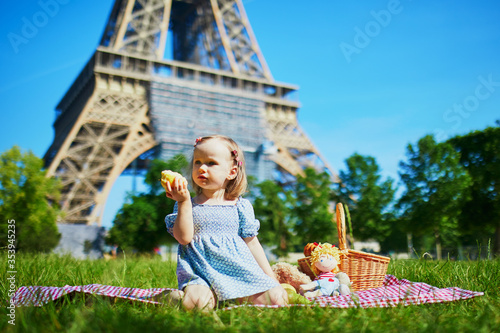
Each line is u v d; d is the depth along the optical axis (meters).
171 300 2.50
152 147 37.97
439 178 21.36
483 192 22.75
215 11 46.12
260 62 45.84
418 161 21.91
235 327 1.80
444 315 2.20
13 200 23.11
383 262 3.76
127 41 39.22
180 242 2.70
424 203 21.34
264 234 29.64
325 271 3.58
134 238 24.33
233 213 2.91
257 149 41.16
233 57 44.81
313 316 2.13
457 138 24.41
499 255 4.59
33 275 3.47
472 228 22.98
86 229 32.06
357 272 3.69
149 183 25.53
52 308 2.20
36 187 23.73
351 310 2.19
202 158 2.85
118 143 34.84
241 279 2.67
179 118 38.50
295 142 40.47
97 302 2.35
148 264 6.43
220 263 2.70
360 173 26.33
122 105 35.75
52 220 24.88
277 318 2.01
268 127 41.47
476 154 23.42
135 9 41.56
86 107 33.62
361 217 25.61
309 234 27.50
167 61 39.50
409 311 2.25
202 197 2.94
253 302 2.64
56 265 4.66
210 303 2.48
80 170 32.25
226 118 41.16
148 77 37.47
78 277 3.78
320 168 37.59
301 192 28.47
